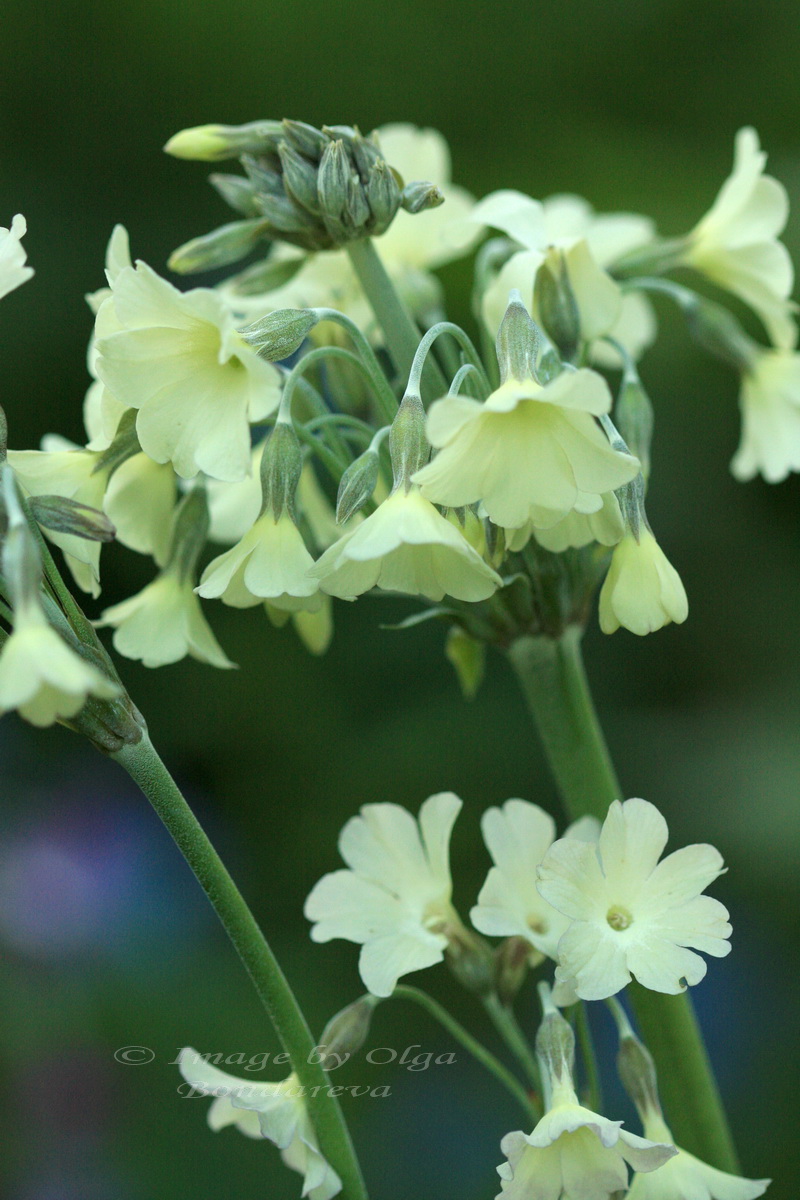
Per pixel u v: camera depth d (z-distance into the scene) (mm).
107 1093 738
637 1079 453
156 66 965
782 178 945
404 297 523
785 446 513
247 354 430
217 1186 719
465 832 864
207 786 893
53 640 414
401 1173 747
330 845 866
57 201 928
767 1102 769
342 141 468
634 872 435
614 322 478
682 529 907
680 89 1005
